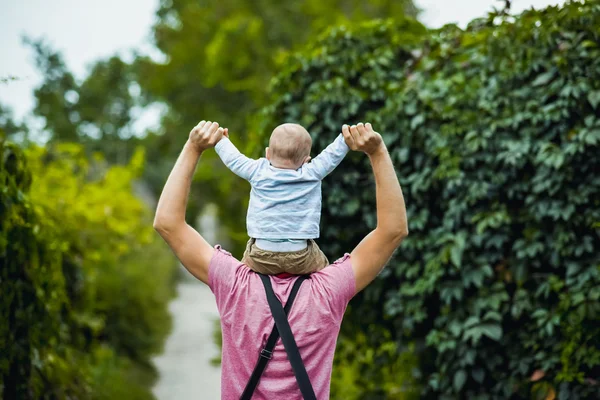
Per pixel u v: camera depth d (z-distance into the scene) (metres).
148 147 31.45
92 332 7.63
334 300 2.90
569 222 4.88
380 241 3.00
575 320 4.74
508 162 5.07
